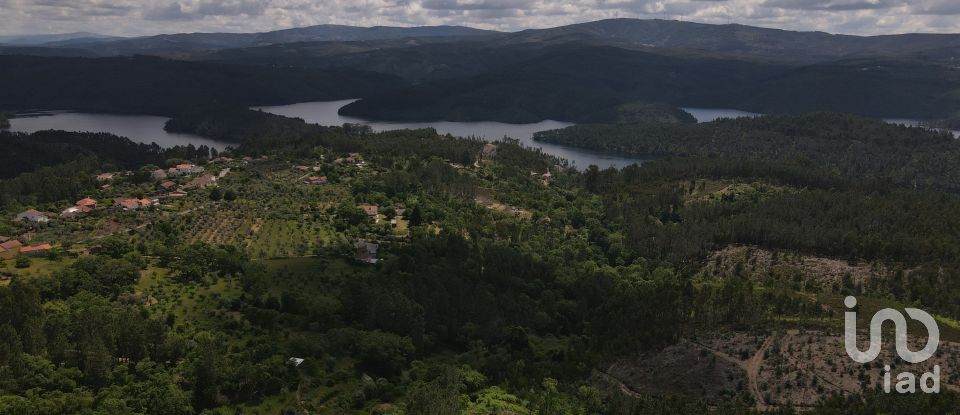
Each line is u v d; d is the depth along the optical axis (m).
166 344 158.62
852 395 153.75
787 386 160.50
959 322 192.62
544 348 196.62
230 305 192.25
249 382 151.25
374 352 170.75
